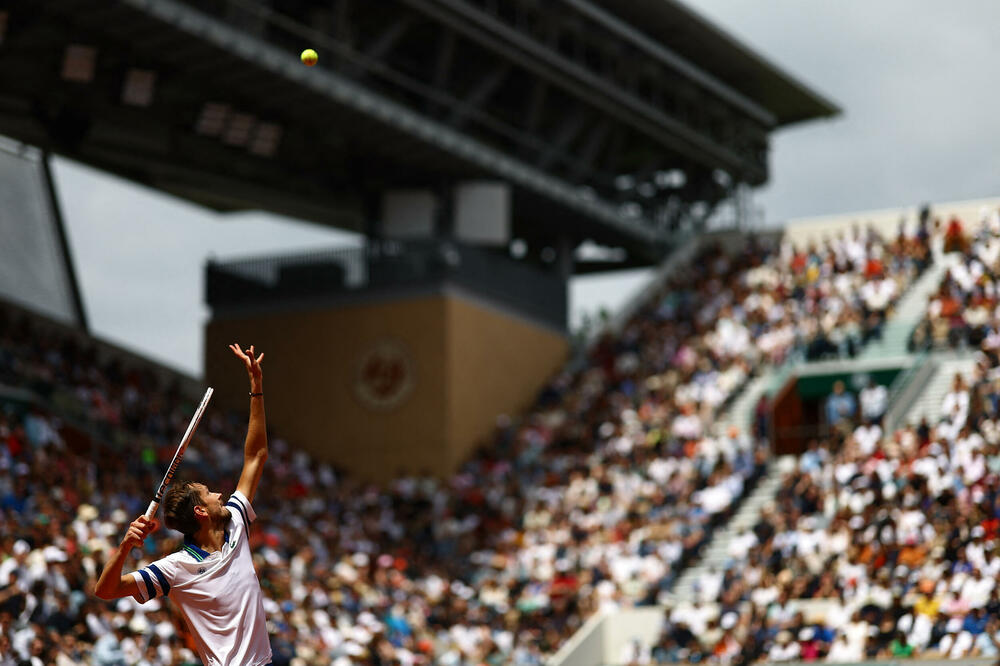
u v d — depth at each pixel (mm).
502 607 34781
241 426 43000
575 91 48219
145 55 36719
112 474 33125
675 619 30234
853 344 40219
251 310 46531
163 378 43250
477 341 44656
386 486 43500
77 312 43719
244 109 40500
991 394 32469
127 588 6410
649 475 37812
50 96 39406
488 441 44406
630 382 44156
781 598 29531
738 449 36250
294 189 47469
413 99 46812
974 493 29547
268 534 34031
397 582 35469
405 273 44438
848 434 35188
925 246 44000
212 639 6562
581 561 35125
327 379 45031
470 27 43531
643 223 53562
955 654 26047
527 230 52719
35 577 23391
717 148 53750
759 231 49625
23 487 28359
